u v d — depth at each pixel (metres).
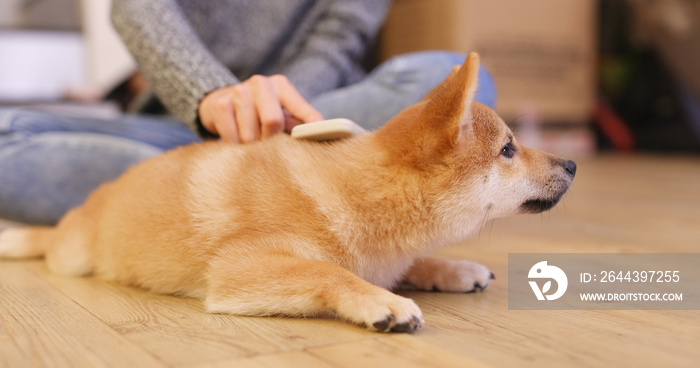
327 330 1.06
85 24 4.51
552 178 1.36
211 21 2.32
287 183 1.25
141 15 1.80
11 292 1.40
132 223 1.40
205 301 1.23
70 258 1.59
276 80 1.57
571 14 5.02
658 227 2.26
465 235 1.31
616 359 0.91
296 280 1.13
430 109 1.23
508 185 1.31
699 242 1.95
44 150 2.04
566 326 1.10
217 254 1.25
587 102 5.27
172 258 1.32
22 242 1.86
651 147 5.61
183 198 1.34
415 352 0.94
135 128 2.23
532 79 4.86
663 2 5.01
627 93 5.61
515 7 4.62
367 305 1.05
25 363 0.88
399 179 1.23
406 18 4.39
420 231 1.26
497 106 4.68
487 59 4.51
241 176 1.30
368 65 4.57
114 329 1.07
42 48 4.45
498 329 1.08
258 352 0.93
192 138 2.29
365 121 1.95
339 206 1.22
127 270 1.44
